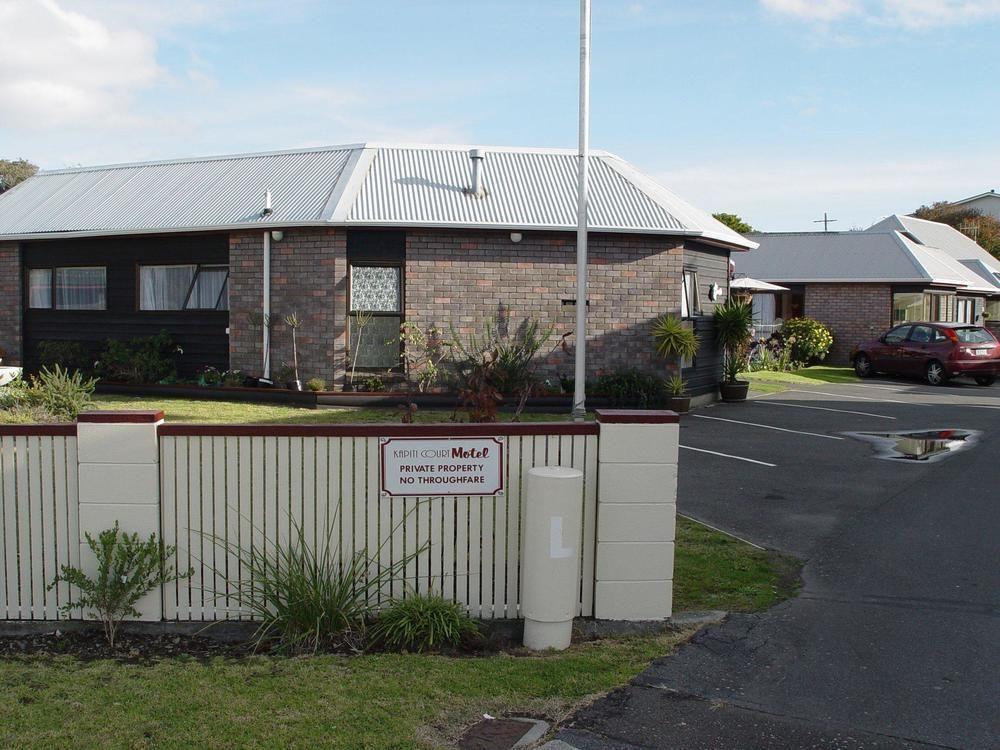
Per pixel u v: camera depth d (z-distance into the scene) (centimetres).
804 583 730
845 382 2459
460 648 610
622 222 1622
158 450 625
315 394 1563
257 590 628
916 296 3077
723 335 1856
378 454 623
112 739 458
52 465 632
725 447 1326
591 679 541
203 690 521
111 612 615
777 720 491
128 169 2034
